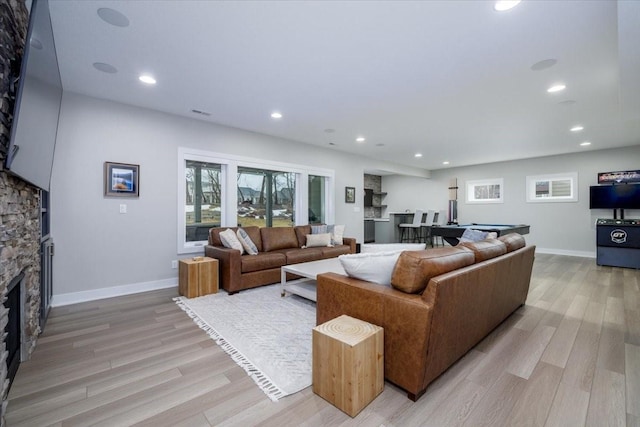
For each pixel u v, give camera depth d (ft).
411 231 30.99
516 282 9.12
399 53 8.20
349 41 7.63
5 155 4.81
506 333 8.27
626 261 17.43
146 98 11.53
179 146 13.56
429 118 13.85
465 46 7.82
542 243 23.66
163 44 7.80
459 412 5.03
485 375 6.16
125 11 6.48
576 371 6.33
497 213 26.05
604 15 6.47
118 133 11.92
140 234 12.45
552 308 10.38
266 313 9.68
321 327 5.60
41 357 6.86
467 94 11.01
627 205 19.39
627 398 5.42
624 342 7.71
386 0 6.12
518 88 10.44
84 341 7.70
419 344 5.14
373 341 5.27
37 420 4.83
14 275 5.63
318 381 5.46
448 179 29.37
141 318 9.29
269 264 12.94
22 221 6.15
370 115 13.44
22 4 5.75
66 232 10.78
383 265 6.40
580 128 15.42
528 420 4.85
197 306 10.37
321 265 11.94
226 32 7.27
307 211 19.31
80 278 11.06
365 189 32.30
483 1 6.12
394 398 5.39
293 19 6.76
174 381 5.93
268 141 17.01
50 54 6.21
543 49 7.94
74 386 5.75
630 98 9.52
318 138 17.80
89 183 11.25
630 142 18.54
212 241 13.56
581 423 4.79
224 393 5.55
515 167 25.03
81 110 11.11
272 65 8.92
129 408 5.13
